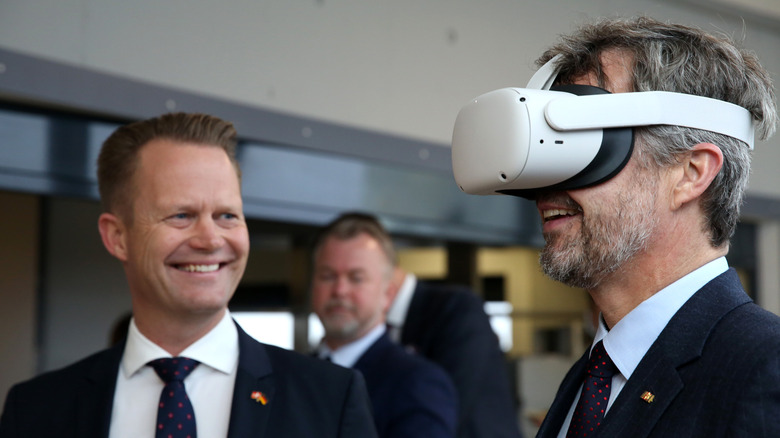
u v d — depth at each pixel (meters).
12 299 4.26
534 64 1.20
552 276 1.05
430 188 3.74
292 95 3.22
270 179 3.13
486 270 6.64
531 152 0.98
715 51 1.04
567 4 4.16
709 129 1.00
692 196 0.99
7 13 2.43
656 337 0.99
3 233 4.24
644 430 0.92
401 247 5.08
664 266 1.01
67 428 1.38
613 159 0.99
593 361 1.06
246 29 3.09
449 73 3.78
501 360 3.07
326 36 3.35
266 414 1.38
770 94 1.08
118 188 1.43
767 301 5.34
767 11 4.63
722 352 0.91
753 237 5.32
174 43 2.86
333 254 2.36
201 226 1.38
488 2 3.92
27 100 2.48
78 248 4.54
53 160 2.59
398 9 3.61
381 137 3.50
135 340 1.43
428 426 2.08
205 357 1.41
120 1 2.73
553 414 1.12
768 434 0.82
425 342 3.01
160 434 1.33
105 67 2.67
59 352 4.43
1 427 1.41
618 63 1.05
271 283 5.78
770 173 5.11
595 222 1.01
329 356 2.35
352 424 1.40
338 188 3.37
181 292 1.37
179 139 1.42
